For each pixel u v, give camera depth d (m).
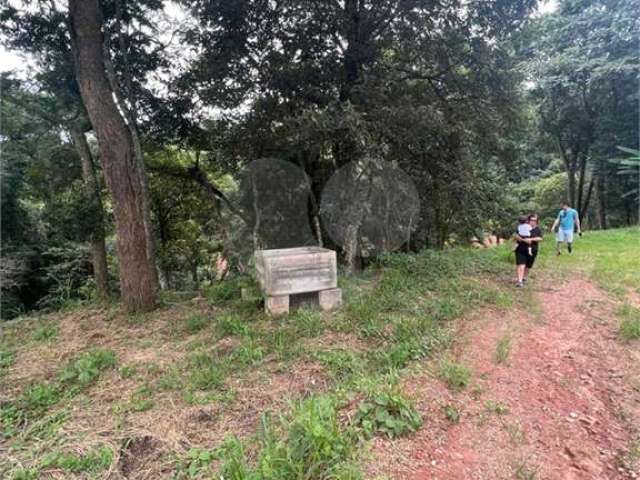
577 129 18.86
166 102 8.95
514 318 4.86
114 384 3.46
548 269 7.64
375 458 2.28
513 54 8.40
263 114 8.39
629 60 12.63
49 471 2.28
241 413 2.86
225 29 7.70
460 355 3.75
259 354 3.80
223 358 3.81
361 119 6.07
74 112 8.56
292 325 4.56
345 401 2.82
